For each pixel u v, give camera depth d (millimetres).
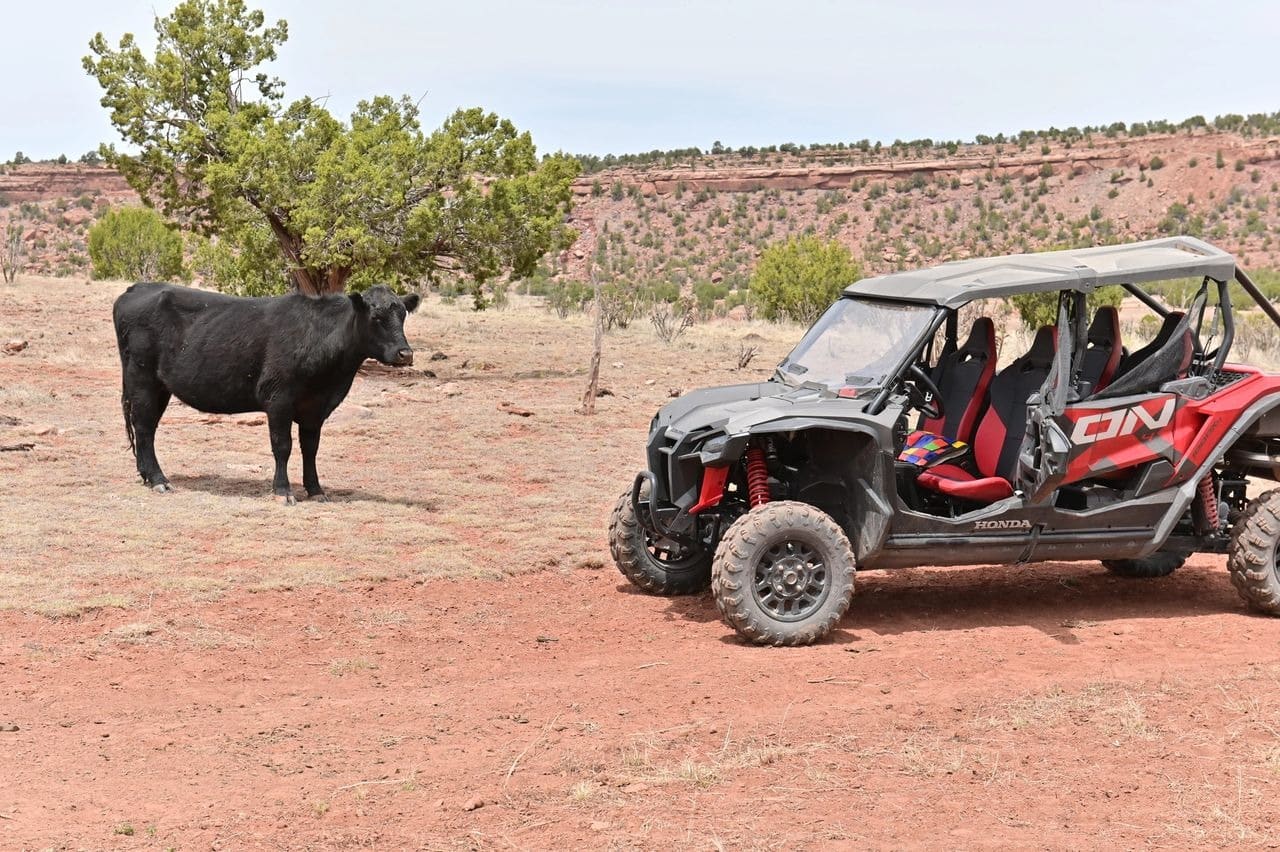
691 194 117938
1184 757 5871
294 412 11750
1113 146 113312
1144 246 8898
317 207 22062
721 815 5176
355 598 8883
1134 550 8477
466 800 5332
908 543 7945
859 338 8484
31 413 16047
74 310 29672
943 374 9156
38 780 5574
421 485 12820
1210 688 6938
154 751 5984
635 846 4855
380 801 5344
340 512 11336
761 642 7746
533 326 33281
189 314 11727
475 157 23750
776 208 114750
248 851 4832
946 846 4875
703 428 8008
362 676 7293
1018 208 109625
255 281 24203
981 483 8227
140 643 7715
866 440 7805
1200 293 8531
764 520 7641
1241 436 8789
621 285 61688
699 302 53562
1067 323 7898
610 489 12891
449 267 25406
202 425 15844
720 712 6520
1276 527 8516
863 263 98688
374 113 25484
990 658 7547
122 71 23953
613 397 19891
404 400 18844
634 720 6418
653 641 8016
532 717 6480
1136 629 8336
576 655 7727
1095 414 8125
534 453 14758
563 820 5129
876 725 6289
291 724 6391
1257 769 5719
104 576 9000
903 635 8109
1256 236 95875
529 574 9758
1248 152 107438
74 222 101625
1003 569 10219
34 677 7070
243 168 22375
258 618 8328
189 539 10148
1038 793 5434
